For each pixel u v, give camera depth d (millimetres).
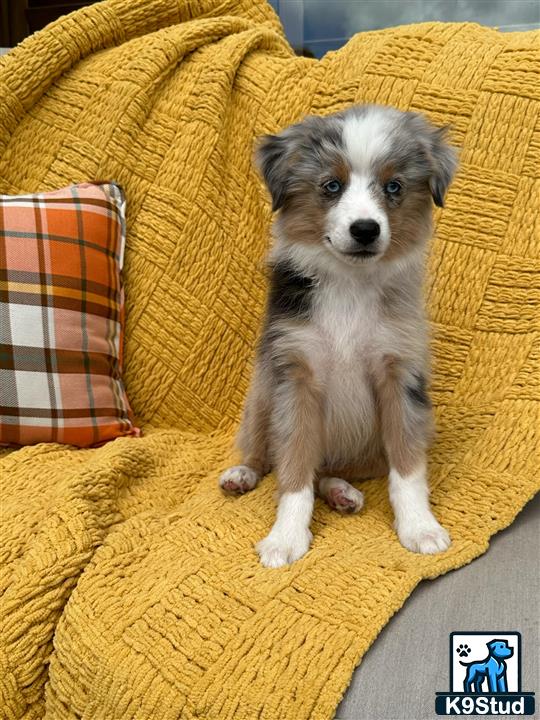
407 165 499
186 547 453
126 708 361
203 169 642
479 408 553
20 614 413
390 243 500
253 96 657
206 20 694
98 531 466
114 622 395
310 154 506
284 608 385
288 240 522
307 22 940
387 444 506
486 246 583
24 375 574
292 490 479
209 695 347
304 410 506
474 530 449
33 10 1009
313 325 512
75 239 603
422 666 345
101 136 651
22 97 659
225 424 649
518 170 579
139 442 571
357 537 462
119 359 632
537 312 564
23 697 408
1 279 576
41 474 532
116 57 673
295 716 331
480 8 879
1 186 661
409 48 629
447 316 591
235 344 646
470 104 593
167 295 641
